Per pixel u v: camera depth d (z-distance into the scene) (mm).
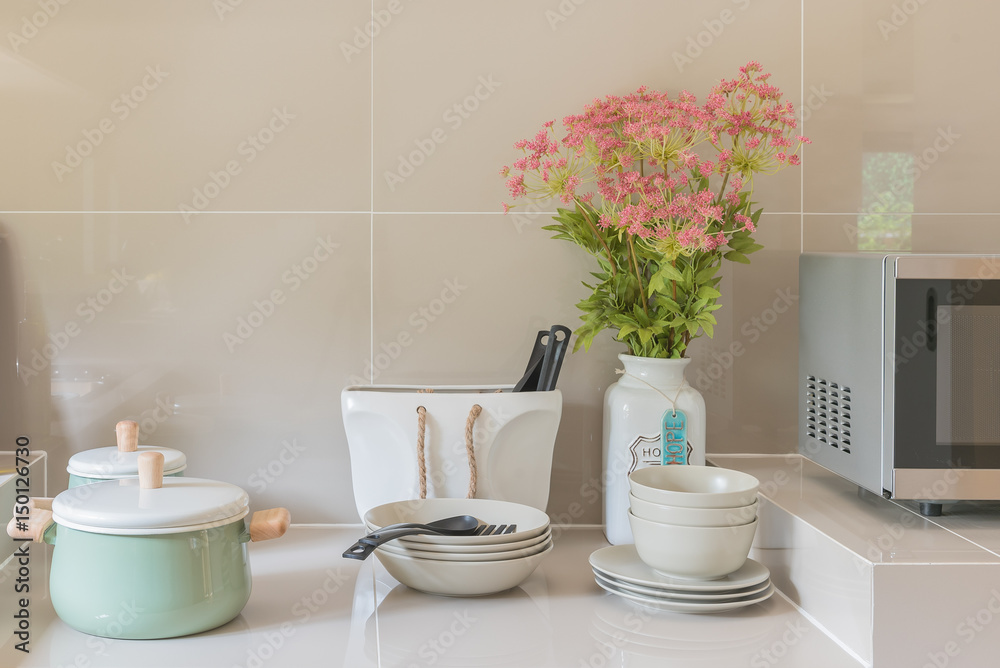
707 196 911
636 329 989
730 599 809
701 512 789
